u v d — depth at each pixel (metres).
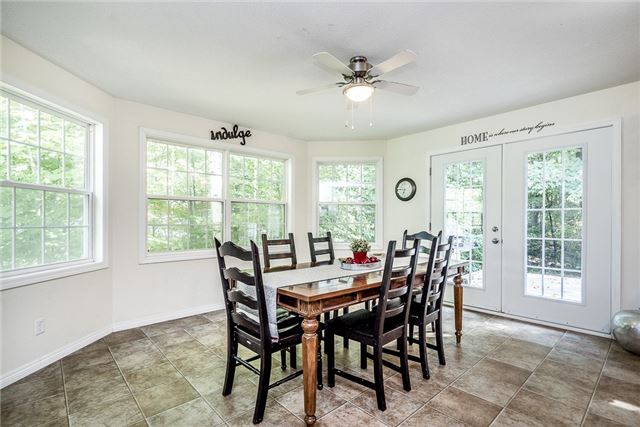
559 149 3.35
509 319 3.63
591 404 1.97
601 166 3.10
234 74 2.73
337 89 3.05
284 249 4.73
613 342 2.95
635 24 2.01
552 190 3.41
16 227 2.36
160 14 1.93
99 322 3.04
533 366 2.48
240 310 2.12
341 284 2.04
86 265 2.87
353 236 5.07
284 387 2.19
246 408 1.94
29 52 2.34
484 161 3.91
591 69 2.64
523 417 1.85
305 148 5.03
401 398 2.04
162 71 2.68
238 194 4.32
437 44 2.25
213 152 4.07
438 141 4.36
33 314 2.39
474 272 4.00
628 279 2.96
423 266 2.84
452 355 2.68
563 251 3.34
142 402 1.99
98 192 3.06
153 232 3.57
